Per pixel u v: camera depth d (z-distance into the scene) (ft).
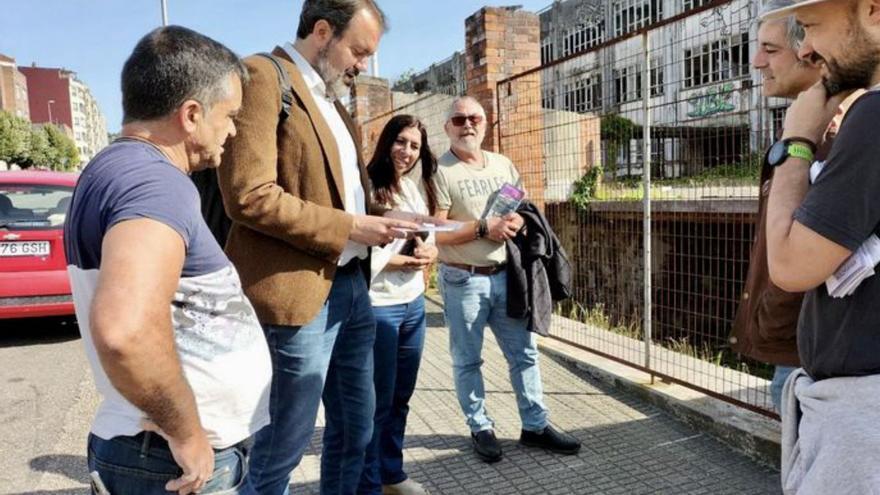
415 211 10.37
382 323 9.33
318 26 7.21
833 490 4.45
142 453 4.83
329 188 7.23
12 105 300.40
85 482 11.04
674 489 10.07
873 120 4.22
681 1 86.38
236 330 5.38
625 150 26.03
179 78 4.83
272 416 7.08
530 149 21.52
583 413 13.17
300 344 6.99
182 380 4.47
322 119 7.18
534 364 11.58
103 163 4.70
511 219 10.55
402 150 10.08
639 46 17.76
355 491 8.46
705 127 19.77
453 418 13.20
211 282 5.04
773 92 7.40
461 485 10.44
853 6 4.56
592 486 10.27
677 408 12.66
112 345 3.96
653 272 26.61
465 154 11.64
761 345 7.12
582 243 27.50
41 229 19.40
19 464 11.73
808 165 4.87
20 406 14.74
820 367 4.75
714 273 24.17
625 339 17.15
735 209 21.91
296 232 6.56
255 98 6.45
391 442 10.03
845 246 4.29
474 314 11.24
